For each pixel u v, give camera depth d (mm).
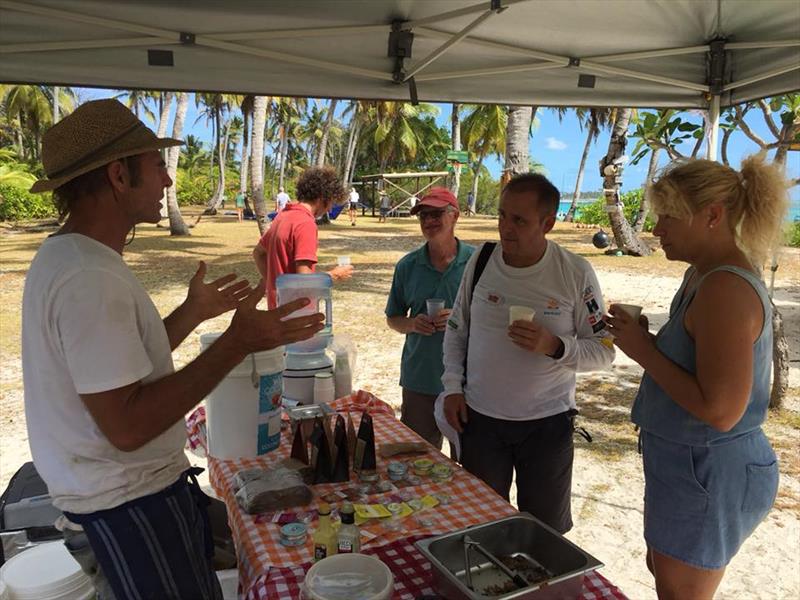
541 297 2574
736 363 1694
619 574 3234
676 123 5984
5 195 27297
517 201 2480
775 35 3424
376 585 1483
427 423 3367
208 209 39281
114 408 1394
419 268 3359
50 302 1408
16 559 2018
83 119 1502
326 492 2189
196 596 1641
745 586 3123
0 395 5930
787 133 5207
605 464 4512
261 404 2424
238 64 3461
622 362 7082
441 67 3646
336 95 3709
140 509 1554
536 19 3252
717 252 1851
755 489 1855
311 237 4195
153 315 1584
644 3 3127
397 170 49031
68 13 2930
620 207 15562
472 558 1674
